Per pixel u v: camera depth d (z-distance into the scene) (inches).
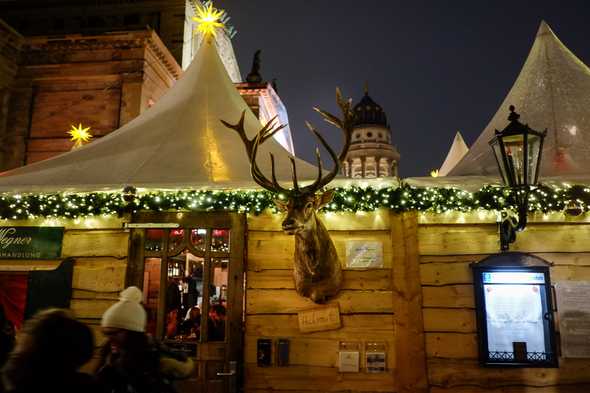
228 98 353.4
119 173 277.6
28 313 252.8
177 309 277.4
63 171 282.8
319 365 236.7
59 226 262.7
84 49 745.0
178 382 236.2
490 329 231.0
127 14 952.9
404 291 239.3
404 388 229.5
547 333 228.5
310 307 242.5
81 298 254.4
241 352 238.5
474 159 294.2
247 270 248.8
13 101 741.9
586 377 226.4
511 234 221.3
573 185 239.6
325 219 251.4
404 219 246.8
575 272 237.1
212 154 293.0
